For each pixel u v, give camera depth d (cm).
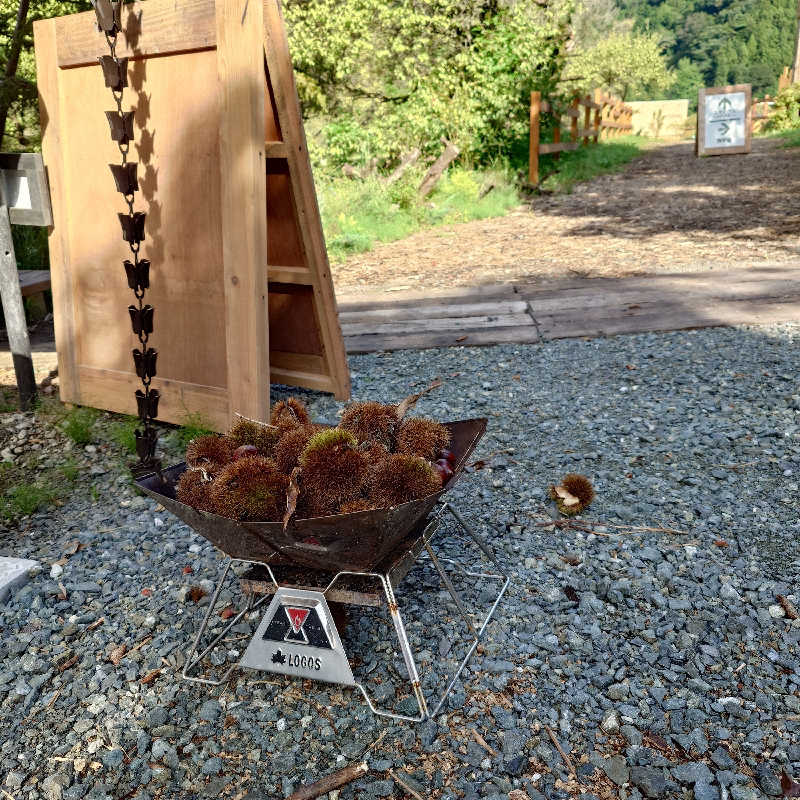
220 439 100
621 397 189
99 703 100
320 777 86
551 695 96
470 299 288
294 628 96
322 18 563
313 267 186
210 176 162
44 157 188
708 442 162
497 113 578
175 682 102
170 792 86
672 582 116
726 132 749
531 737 90
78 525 147
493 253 371
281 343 204
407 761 88
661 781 84
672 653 102
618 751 88
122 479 164
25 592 124
